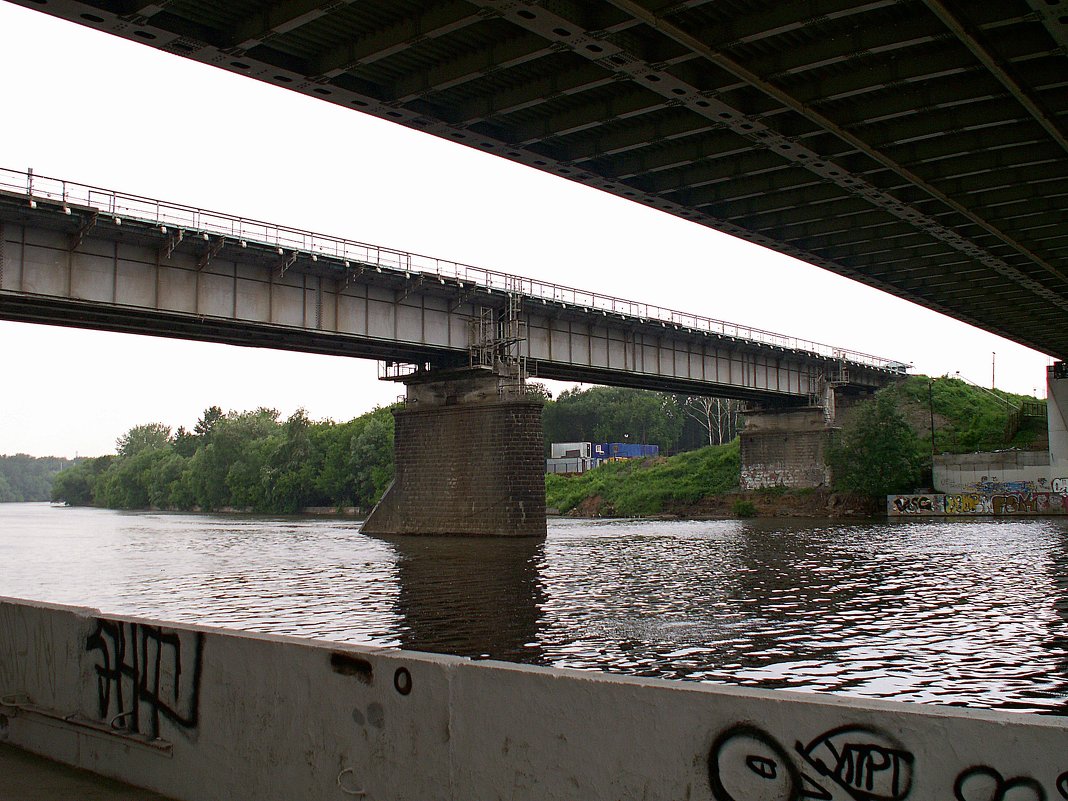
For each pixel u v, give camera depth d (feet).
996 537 185.37
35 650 30.99
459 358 212.64
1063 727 14.20
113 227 148.15
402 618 92.22
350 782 22.09
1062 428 283.79
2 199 135.54
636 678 18.81
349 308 184.85
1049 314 219.61
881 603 98.99
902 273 171.94
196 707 25.55
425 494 214.90
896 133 98.37
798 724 16.46
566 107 94.94
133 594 117.91
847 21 79.77
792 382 308.81
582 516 356.18
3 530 325.62
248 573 143.54
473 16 71.77
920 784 15.24
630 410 566.36
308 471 467.11
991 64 80.64
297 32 77.66
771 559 150.51
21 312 159.43
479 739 20.12
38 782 27.14
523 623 88.17
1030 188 118.01
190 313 161.58
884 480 284.82
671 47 79.15
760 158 108.37
